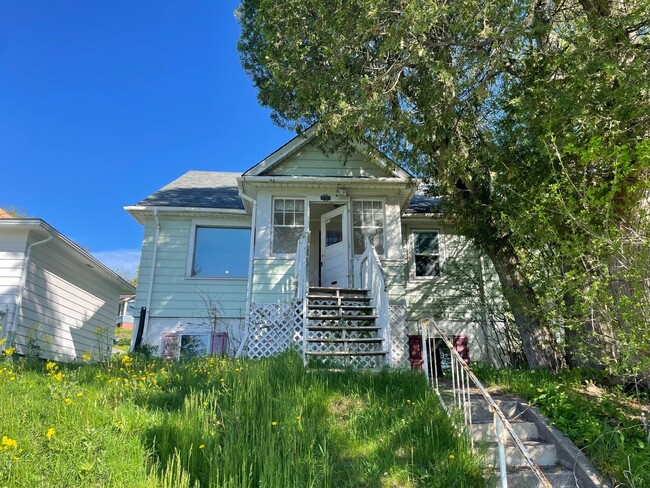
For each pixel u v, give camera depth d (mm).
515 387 6305
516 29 6391
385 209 11938
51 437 3717
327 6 7480
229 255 13539
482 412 5594
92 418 4227
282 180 11508
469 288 12352
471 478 3881
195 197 14461
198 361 7699
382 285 8672
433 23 6359
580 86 5922
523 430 5152
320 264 12758
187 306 12891
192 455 3648
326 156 11977
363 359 8133
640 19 5738
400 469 3936
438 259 13922
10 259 10203
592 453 4465
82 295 13352
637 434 4609
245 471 3369
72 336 12773
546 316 5512
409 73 7988
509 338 10711
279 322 8664
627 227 4840
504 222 6805
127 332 34875
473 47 7012
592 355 5176
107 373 6551
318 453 4078
